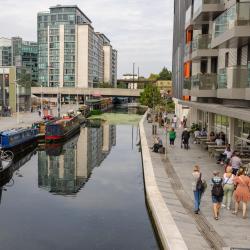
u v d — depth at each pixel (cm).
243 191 1398
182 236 1220
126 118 8769
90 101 11088
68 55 18112
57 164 3388
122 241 1502
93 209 1961
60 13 17988
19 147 3819
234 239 1202
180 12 5656
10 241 1536
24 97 8494
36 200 2169
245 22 1952
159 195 1703
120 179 2709
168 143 3475
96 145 4616
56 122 4944
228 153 2239
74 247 1464
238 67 1997
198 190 1454
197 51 3222
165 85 14738
